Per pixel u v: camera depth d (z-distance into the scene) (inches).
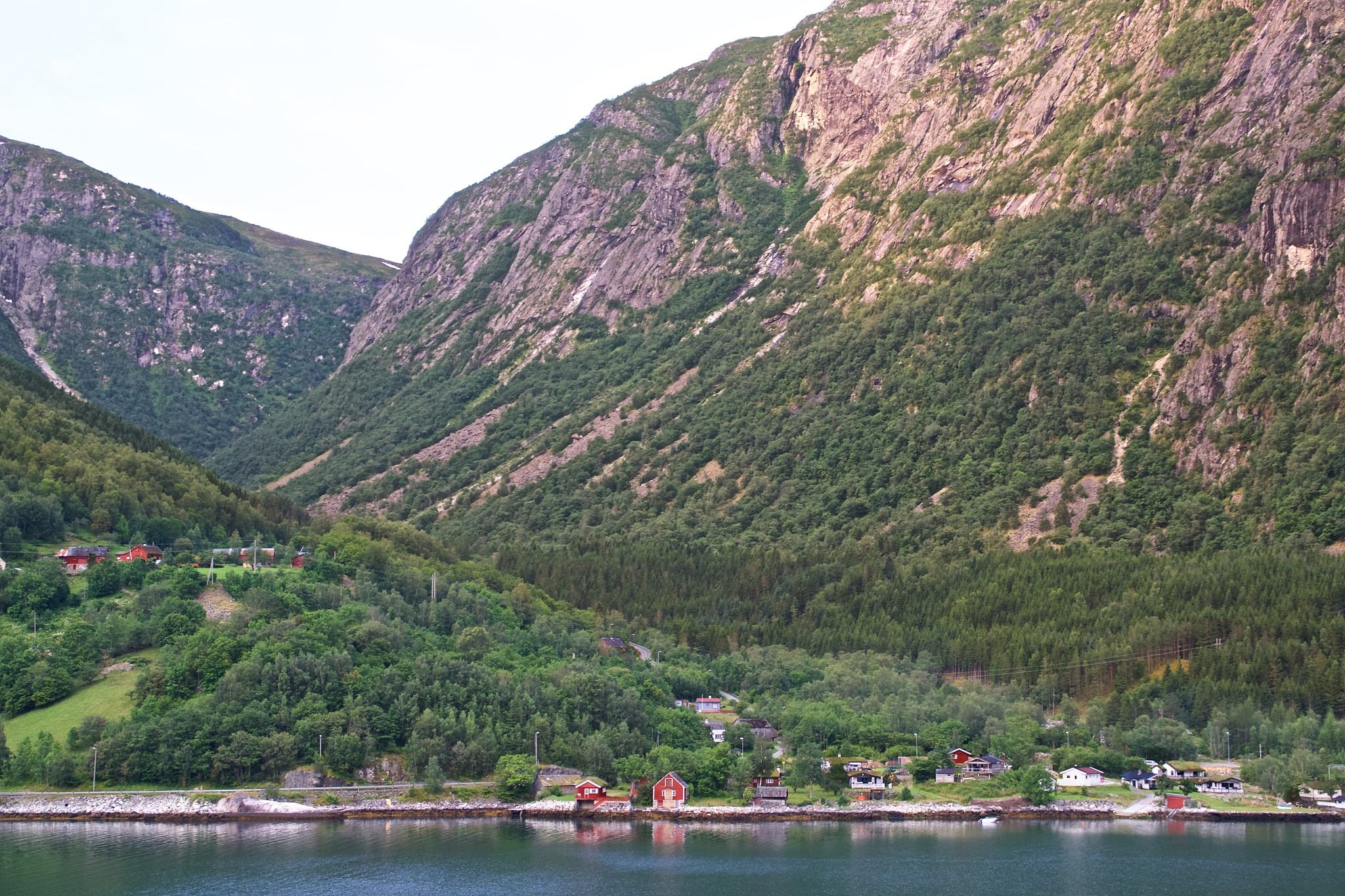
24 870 7106.3
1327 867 7637.8
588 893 6993.1
